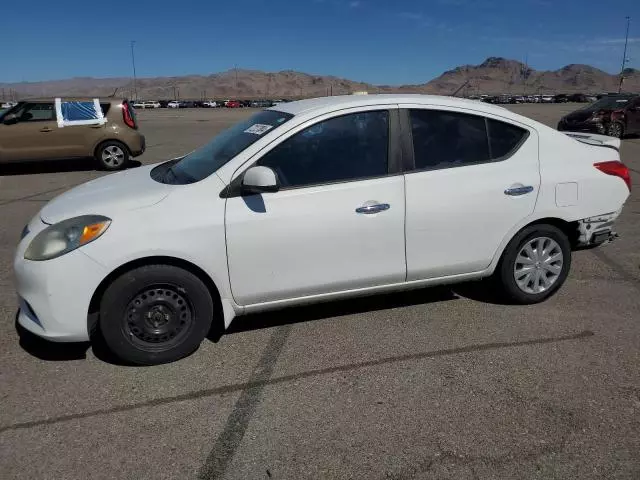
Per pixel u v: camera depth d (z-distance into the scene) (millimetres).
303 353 3713
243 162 3584
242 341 3887
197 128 25562
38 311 3352
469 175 3994
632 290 4770
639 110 17359
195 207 3467
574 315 4258
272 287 3680
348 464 2639
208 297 3562
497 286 4395
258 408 3100
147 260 3428
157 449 2762
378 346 3797
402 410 3061
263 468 2619
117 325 3426
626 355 3639
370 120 3846
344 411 3059
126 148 12125
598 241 4473
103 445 2795
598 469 2586
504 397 3172
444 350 3732
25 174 11695
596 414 3000
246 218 3516
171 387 3318
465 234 4039
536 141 4223
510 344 3805
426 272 4027
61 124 11609
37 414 3059
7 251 6023
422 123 3953
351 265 3807
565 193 4234
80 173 11750
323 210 3656
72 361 3629
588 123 17422
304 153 3697
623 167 4512
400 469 2600
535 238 4281
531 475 2553
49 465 2650
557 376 3389
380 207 3773
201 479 2553
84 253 3289
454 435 2840
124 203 3463
